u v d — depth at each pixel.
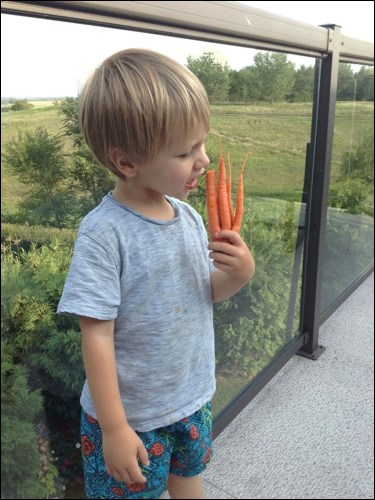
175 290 0.62
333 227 1.60
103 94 0.55
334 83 1.26
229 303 1.07
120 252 0.57
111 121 0.55
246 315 1.14
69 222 0.68
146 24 0.69
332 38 1.19
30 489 0.68
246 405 1.18
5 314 0.61
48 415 0.70
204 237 0.69
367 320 1.65
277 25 0.96
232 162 1.00
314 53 1.17
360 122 1.66
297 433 1.11
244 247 0.65
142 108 0.53
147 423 0.64
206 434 0.71
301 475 1.00
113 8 0.61
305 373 1.34
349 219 1.72
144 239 0.59
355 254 1.84
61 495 0.73
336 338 1.53
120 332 0.60
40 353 0.67
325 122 1.26
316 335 1.44
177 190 0.59
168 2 0.68
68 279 0.55
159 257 0.59
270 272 1.21
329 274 1.62
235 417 1.15
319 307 1.43
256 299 1.17
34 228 0.64
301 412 1.18
